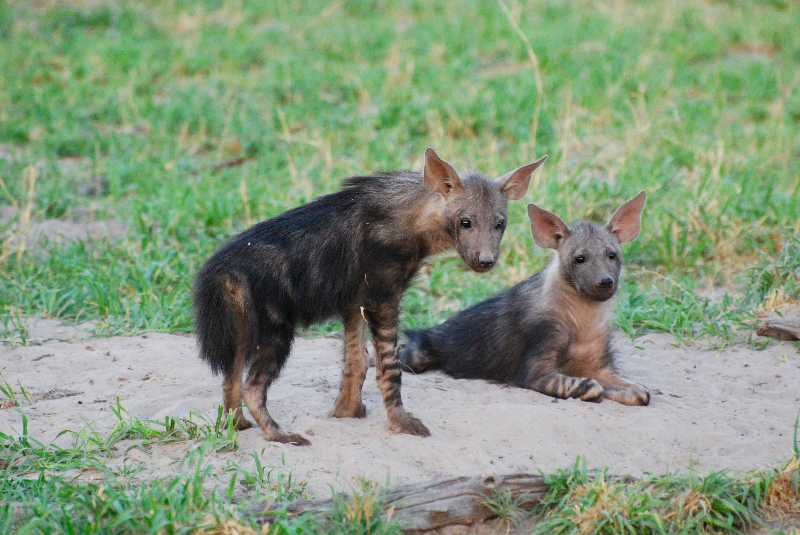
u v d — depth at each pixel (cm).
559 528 664
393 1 2922
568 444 808
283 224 822
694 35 2534
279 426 805
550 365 980
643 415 878
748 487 705
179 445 779
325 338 1154
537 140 1817
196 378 966
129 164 1745
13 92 2164
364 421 859
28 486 683
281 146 1848
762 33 2523
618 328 1172
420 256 845
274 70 2275
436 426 834
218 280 794
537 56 2306
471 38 2506
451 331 1088
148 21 2783
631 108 1861
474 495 685
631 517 666
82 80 2273
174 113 2012
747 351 1061
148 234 1430
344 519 642
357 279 823
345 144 1880
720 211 1435
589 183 1529
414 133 1920
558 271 995
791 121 1967
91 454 757
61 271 1300
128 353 1041
